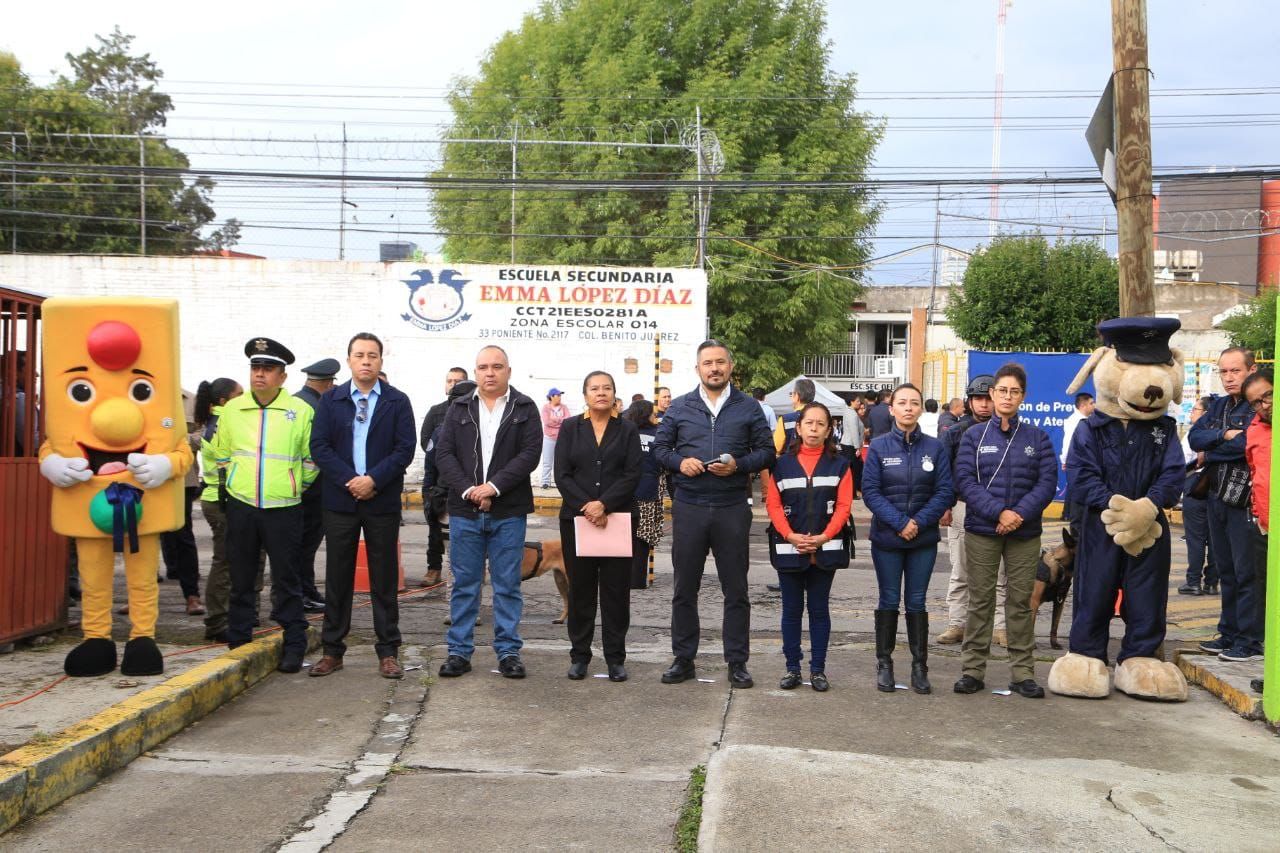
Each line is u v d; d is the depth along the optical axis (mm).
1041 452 6848
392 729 5961
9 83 36062
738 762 5082
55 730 5176
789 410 20094
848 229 29938
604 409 7066
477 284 22656
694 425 6969
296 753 5543
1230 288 40000
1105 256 34125
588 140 30875
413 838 4488
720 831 4363
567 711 6324
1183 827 4488
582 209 30344
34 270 22500
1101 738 5883
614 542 6969
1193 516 11211
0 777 4508
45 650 7074
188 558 8922
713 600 10422
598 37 32531
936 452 6988
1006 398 6828
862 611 9969
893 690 6863
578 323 22766
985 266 34312
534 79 33469
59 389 6191
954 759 5496
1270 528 6121
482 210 33156
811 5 31953
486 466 7078
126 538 6145
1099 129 9055
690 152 29875
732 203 29484
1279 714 5961
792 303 29016
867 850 4234
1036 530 6840
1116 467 6793
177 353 6371
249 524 7047
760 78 30438
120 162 36062
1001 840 4344
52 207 35125
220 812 4754
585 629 7133
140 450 6242
